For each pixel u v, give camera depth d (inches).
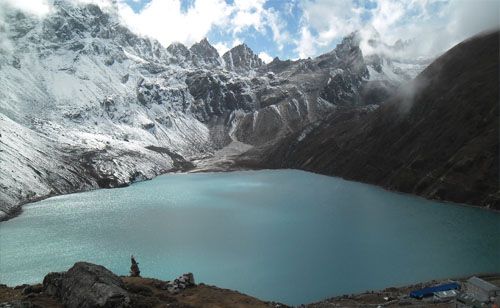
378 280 5029.5
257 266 5625.0
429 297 3811.5
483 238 6476.4
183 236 7150.6
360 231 7101.4
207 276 5319.9
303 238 6835.6
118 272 5502.0
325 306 3887.8
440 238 6535.4
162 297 2613.2
